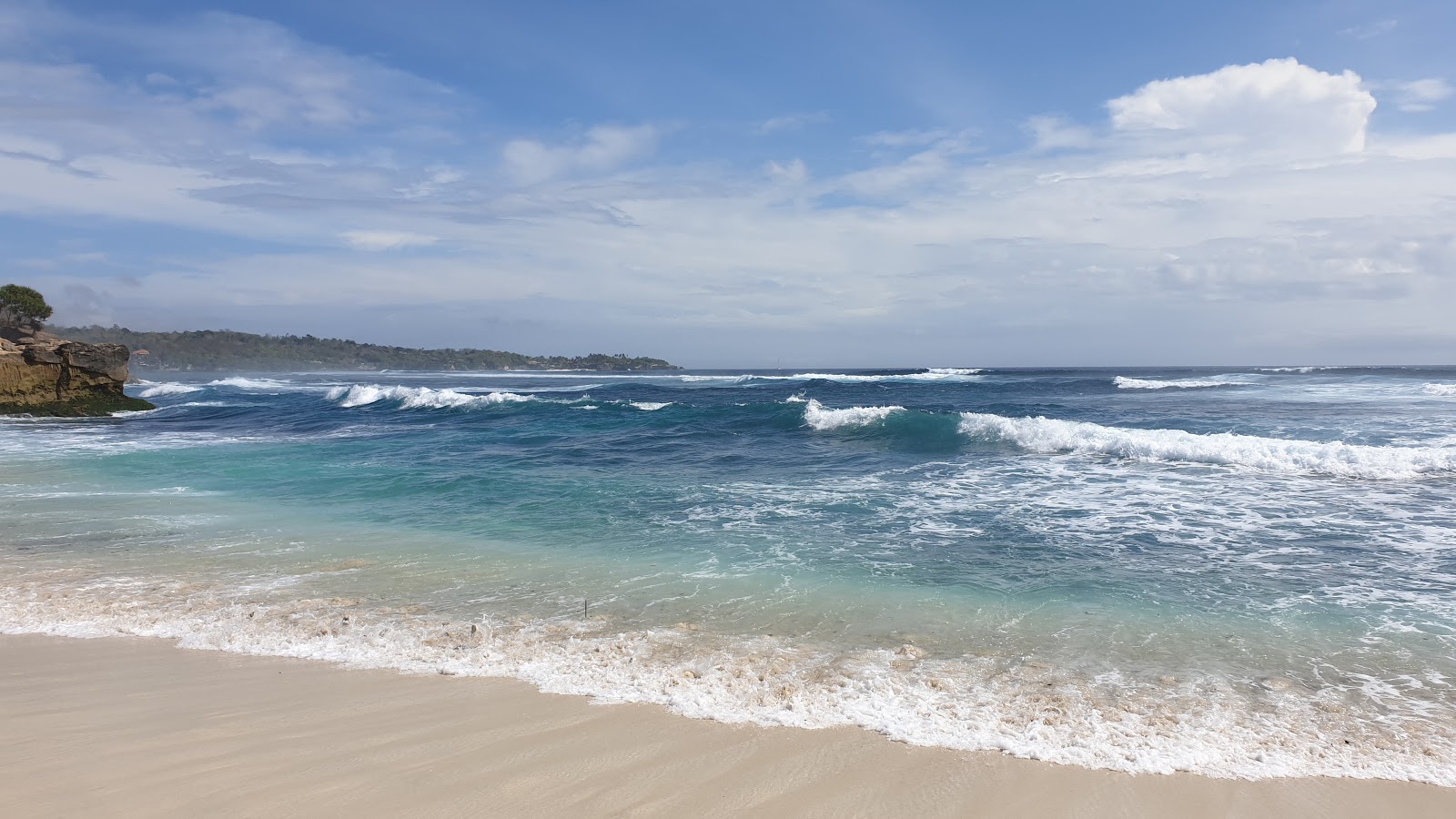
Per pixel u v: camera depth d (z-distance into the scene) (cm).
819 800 360
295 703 472
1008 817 348
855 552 877
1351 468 1312
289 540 945
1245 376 6225
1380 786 377
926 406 3291
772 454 1753
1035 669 529
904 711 458
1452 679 511
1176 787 375
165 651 567
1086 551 875
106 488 1337
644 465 1614
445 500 1227
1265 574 776
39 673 521
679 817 344
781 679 508
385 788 367
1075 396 3950
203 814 341
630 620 639
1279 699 479
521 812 347
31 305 5106
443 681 508
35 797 354
